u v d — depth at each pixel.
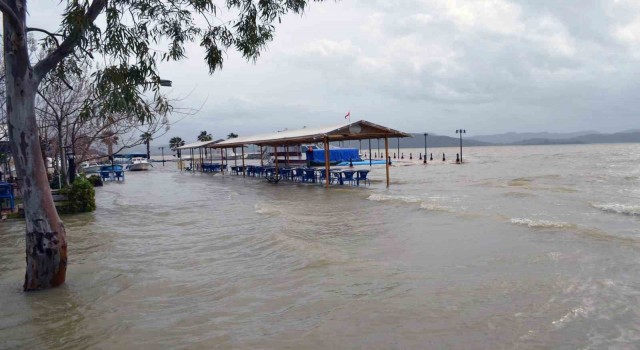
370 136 25.78
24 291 7.12
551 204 16.61
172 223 14.36
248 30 8.41
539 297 6.16
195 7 7.87
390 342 4.91
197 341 5.13
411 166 53.75
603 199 18.00
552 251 8.74
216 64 8.51
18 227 14.07
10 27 6.42
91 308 6.32
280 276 7.75
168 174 49.12
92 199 17.77
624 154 90.00
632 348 4.59
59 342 5.20
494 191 22.19
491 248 9.25
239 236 11.58
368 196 20.45
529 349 4.63
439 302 6.11
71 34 6.61
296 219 14.04
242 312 6.06
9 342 5.23
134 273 8.20
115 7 7.00
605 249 8.74
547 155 95.19
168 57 8.22
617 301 5.91
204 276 7.93
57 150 21.86
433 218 13.37
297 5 8.38
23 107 6.66
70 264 8.99
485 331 5.11
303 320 5.66
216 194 24.55
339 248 9.81
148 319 5.87
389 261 8.54
